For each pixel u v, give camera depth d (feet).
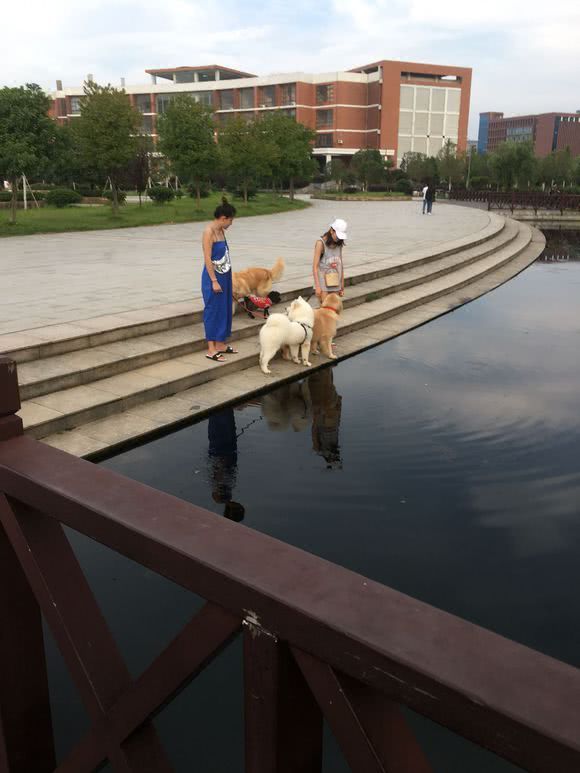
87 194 156.76
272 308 28.07
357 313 30.81
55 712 7.95
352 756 2.46
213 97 285.43
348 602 2.52
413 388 21.58
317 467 15.24
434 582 10.69
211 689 8.49
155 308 25.23
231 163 106.32
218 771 7.16
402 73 270.05
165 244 54.39
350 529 12.41
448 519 12.87
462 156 225.35
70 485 3.57
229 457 15.75
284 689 2.72
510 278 47.65
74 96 282.77
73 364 19.08
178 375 19.97
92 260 42.37
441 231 65.82
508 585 10.64
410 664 2.17
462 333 29.94
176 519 3.19
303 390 21.26
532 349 27.14
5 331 20.84
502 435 17.47
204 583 2.82
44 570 3.83
